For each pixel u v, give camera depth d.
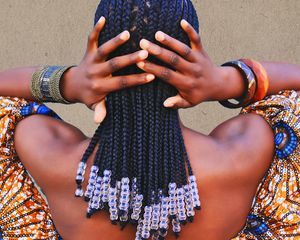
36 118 1.25
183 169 1.14
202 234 1.19
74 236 1.21
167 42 1.07
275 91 1.34
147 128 1.12
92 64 1.11
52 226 1.28
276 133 1.23
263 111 1.27
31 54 3.71
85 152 1.16
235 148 1.19
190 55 1.09
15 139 1.24
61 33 3.60
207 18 3.28
